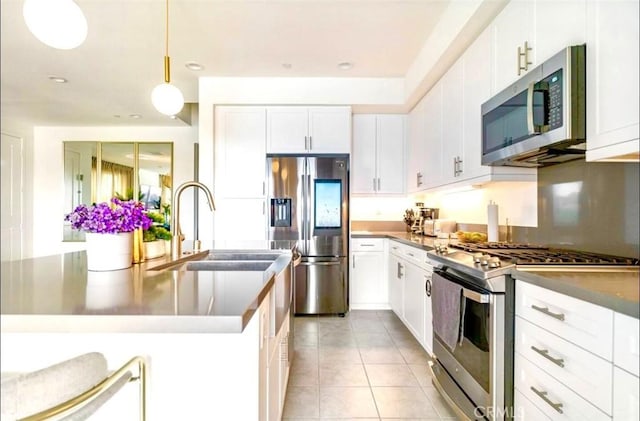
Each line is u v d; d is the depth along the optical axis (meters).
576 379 1.12
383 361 2.54
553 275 1.30
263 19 2.53
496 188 2.71
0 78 3.60
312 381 2.24
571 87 1.37
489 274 1.47
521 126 1.70
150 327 0.74
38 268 1.29
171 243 1.82
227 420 1.03
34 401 0.69
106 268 1.26
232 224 3.71
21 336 1.00
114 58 3.15
